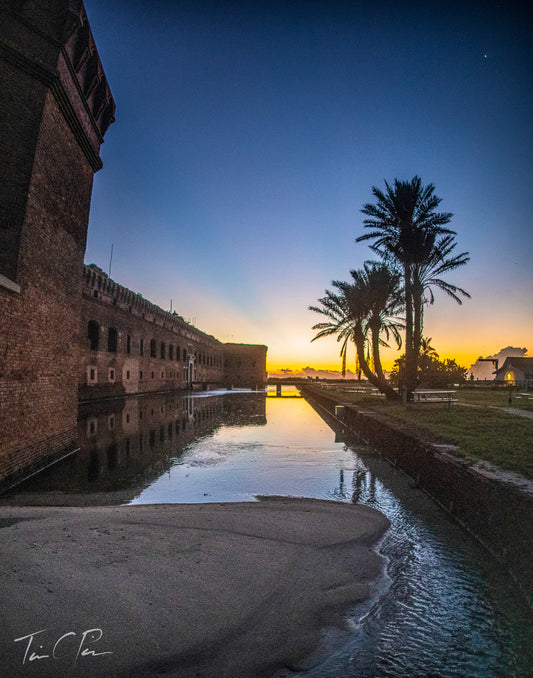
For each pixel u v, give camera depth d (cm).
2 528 571
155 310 4494
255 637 365
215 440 1564
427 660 352
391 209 2467
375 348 2755
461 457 791
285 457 1270
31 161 912
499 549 551
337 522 685
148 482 931
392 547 596
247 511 724
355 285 2767
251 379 9412
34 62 921
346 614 416
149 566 471
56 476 954
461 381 4494
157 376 4616
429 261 2403
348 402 2636
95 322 3102
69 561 467
